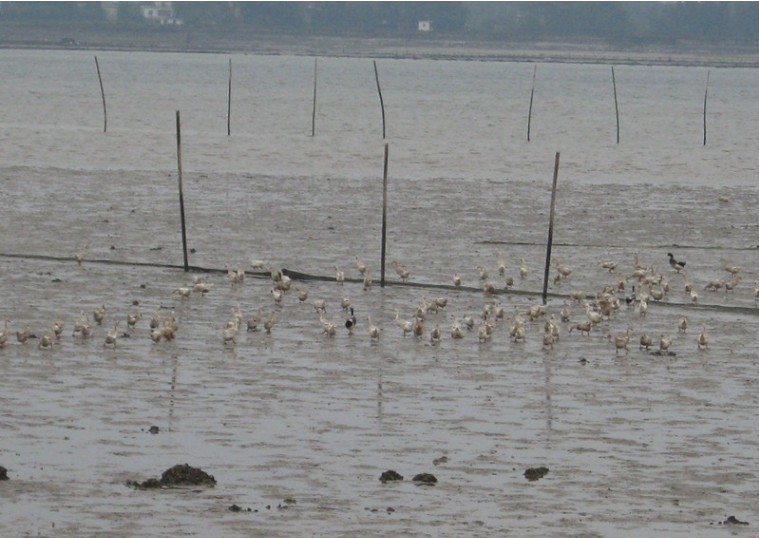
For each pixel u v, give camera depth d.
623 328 76.25
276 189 129.50
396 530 43.53
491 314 77.00
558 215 117.38
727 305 83.62
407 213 116.12
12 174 135.12
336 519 44.44
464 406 58.69
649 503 46.78
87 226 106.12
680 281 91.44
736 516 45.69
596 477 49.47
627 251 101.81
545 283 85.31
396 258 96.50
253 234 104.50
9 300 79.00
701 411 58.69
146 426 54.78
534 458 51.62
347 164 156.62
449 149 179.25
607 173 151.38
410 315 78.44
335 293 84.50
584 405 59.25
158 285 85.38
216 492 46.91
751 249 103.81
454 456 51.69
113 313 76.69
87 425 54.66
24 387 60.06
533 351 69.62
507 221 113.62
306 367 65.06
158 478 48.28
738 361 68.31
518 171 151.50
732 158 173.88
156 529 43.09
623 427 56.00
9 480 47.66
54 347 67.75
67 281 85.38
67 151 162.25
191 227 106.88
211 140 185.00
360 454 51.69
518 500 46.75
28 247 96.62
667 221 115.75
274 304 80.62
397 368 65.31
